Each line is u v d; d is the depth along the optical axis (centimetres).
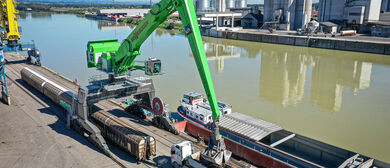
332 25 11519
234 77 5938
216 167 2112
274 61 7838
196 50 2052
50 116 3444
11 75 5441
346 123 3591
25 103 3891
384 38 9888
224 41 12925
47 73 5653
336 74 6278
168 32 15900
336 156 2528
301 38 10688
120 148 2698
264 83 5472
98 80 3158
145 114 3428
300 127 3472
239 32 13212
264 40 12062
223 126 2930
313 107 4191
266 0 14638
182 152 2277
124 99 4328
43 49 8950
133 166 2361
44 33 13812
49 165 2347
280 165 2419
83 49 8994
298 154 2778
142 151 2416
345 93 4878
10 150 2580
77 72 5994
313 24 11244
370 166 2253
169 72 6122
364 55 8538
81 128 2925
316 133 3303
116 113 3594
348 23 11650
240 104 4266
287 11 13588
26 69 4962
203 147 2641
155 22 2412
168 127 3088
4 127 3081
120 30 16162
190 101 3488
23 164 2355
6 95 3781
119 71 2922
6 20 5975
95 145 2706
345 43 9456
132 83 3112
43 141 2773
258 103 4325
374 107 4181
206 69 2067
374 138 3172
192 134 3316
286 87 5203
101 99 2922
